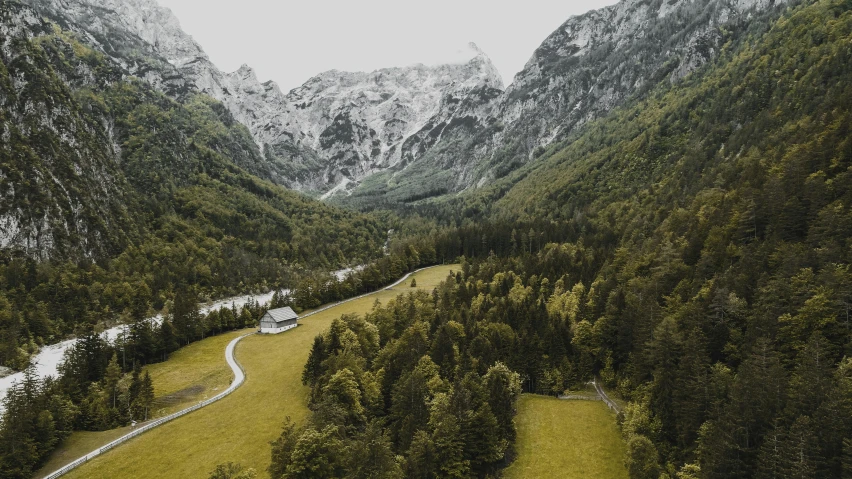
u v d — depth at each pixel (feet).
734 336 253.85
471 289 479.82
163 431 286.87
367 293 654.12
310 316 552.41
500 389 269.23
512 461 249.14
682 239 393.29
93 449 273.75
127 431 294.46
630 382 295.28
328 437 219.00
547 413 292.40
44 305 536.01
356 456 209.05
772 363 210.79
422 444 228.63
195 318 498.28
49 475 245.04
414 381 266.36
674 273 345.92
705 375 222.48
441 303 450.71
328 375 302.45
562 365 325.21
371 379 298.35
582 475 235.81
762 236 331.98
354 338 355.36
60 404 294.46
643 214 611.47
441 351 323.57
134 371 347.15
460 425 241.76
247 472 197.57
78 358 372.58
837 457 164.66
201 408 317.01
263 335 485.97
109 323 563.07
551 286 460.55
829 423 170.81
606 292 371.35
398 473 208.74
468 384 277.64
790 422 185.06
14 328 472.44
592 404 300.61
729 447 187.21
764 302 252.01
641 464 220.02
